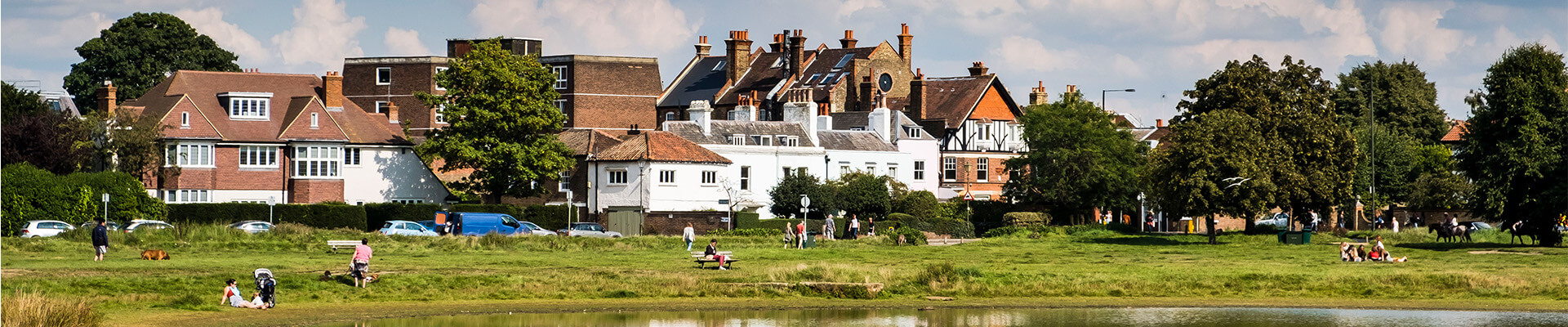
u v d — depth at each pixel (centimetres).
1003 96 12138
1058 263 5700
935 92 12275
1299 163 8162
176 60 12800
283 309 3906
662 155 9469
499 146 8975
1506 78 7044
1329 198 8056
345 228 8288
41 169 7700
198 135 9056
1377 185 10456
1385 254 5847
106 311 3678
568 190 9706
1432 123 13438
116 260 5331
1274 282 4716
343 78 12425
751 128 10469
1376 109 13275
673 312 4006
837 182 9962
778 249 6788
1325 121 8206
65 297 3428
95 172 8706
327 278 4381
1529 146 6856
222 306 3909
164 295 3997
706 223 9250
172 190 9000
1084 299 4394
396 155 9588
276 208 8400
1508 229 8038
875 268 4947
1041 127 9975
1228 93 8706
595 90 12575
